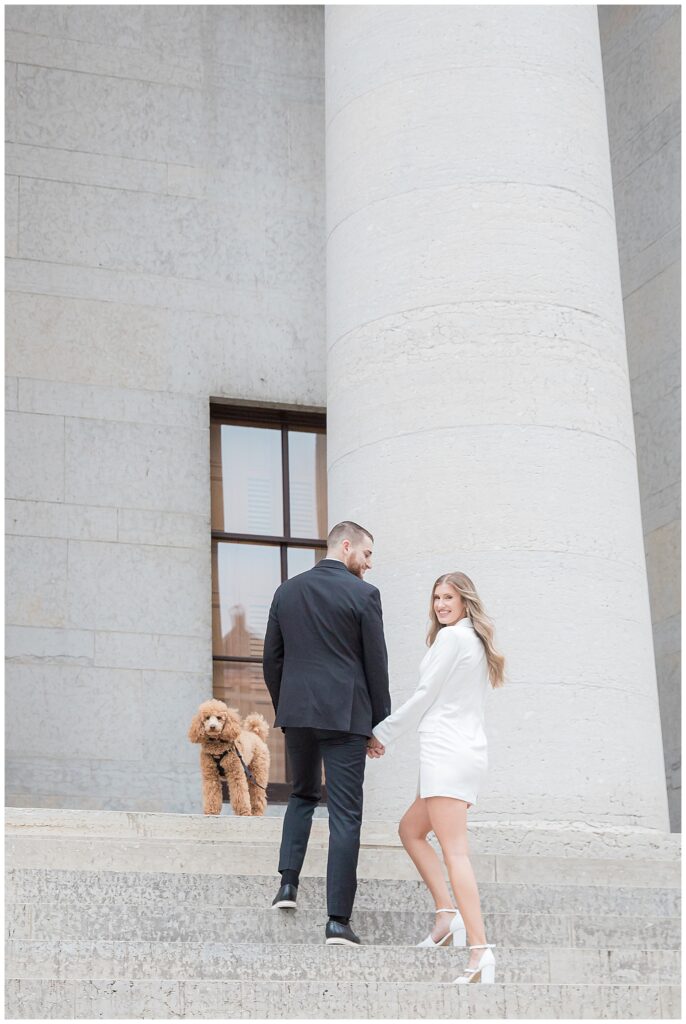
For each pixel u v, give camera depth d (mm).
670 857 7426
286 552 12758
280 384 12797
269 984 4727
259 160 13234
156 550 11992
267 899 6297
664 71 12289
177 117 13039
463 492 7910
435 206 8359
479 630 6059
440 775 5797
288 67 13570
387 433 8188
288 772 12219
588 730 7613
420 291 8281
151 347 12430
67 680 11477
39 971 4902
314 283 13141
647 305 12297
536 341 8141
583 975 5621
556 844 7301
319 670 6102
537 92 8570
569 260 8359
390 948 5434
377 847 7160
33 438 11875
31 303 12141
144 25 13133
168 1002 4602
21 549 11609
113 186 12656
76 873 6062
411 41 8695
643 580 8258
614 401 8336
